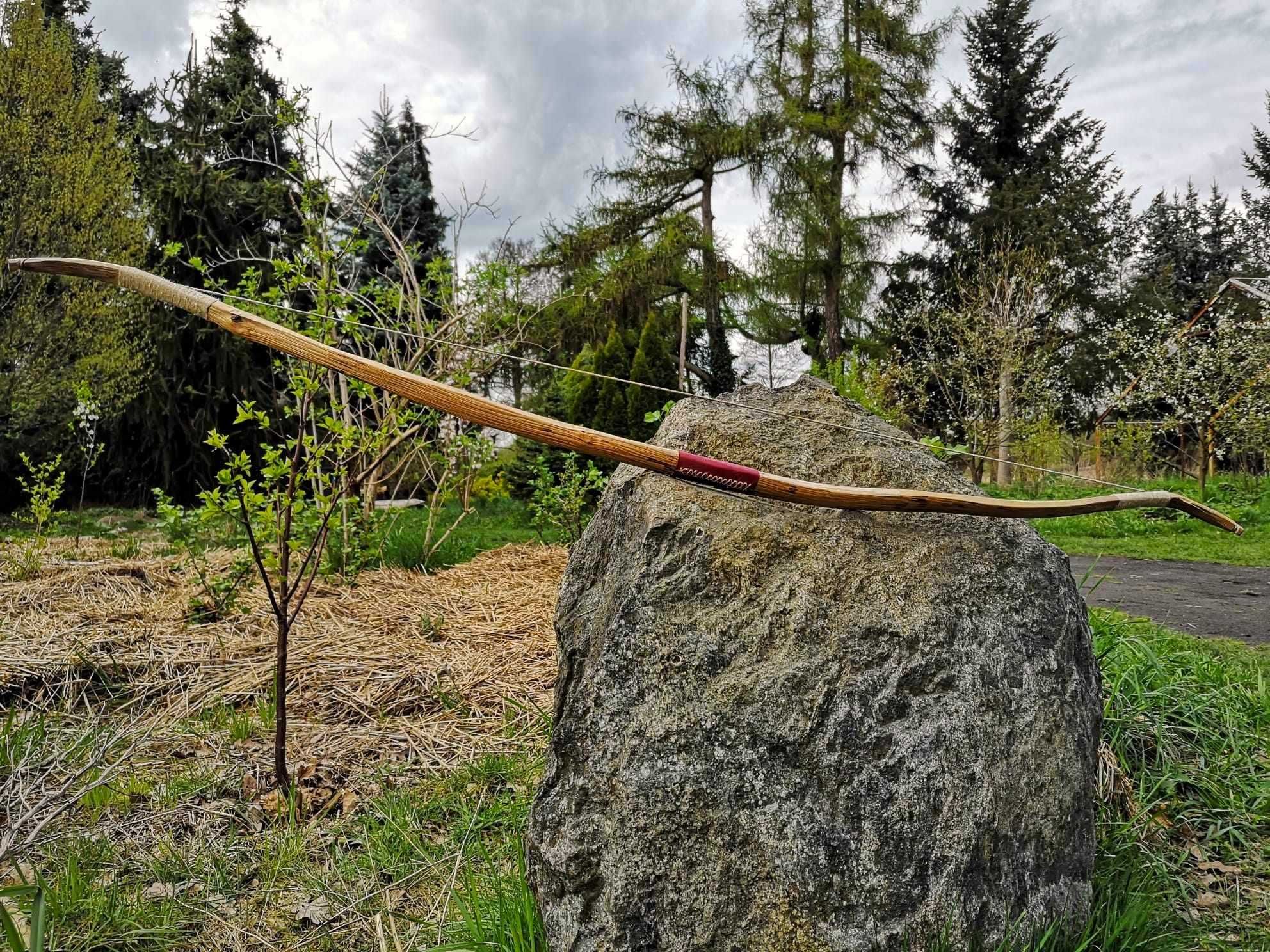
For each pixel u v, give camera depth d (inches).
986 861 74.9
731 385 892.6
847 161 853.8
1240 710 148.1
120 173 606.2
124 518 526.3
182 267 599.8
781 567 80.4
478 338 260.2
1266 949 89.4
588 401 578.9
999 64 1042.1
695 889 72.0
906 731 75.1
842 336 912.3
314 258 155.3
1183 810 120.6
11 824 97.1
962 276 948.0
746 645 76.9
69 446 579.5
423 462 329.1
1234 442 661.3
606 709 75.9
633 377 575.2
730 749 73.4
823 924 70.1
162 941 90.6
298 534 199.8
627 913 72.4
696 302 915.4
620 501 91.7
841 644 76.9
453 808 120.0
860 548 83.2
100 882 100.2
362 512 211.5
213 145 694.5
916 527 86.7
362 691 162.7
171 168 661.9
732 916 71.2
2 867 97.6
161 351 581.3
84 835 110.9
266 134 670.5
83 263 82.3
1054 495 629.6
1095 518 530.3
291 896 99.7
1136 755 130.3
